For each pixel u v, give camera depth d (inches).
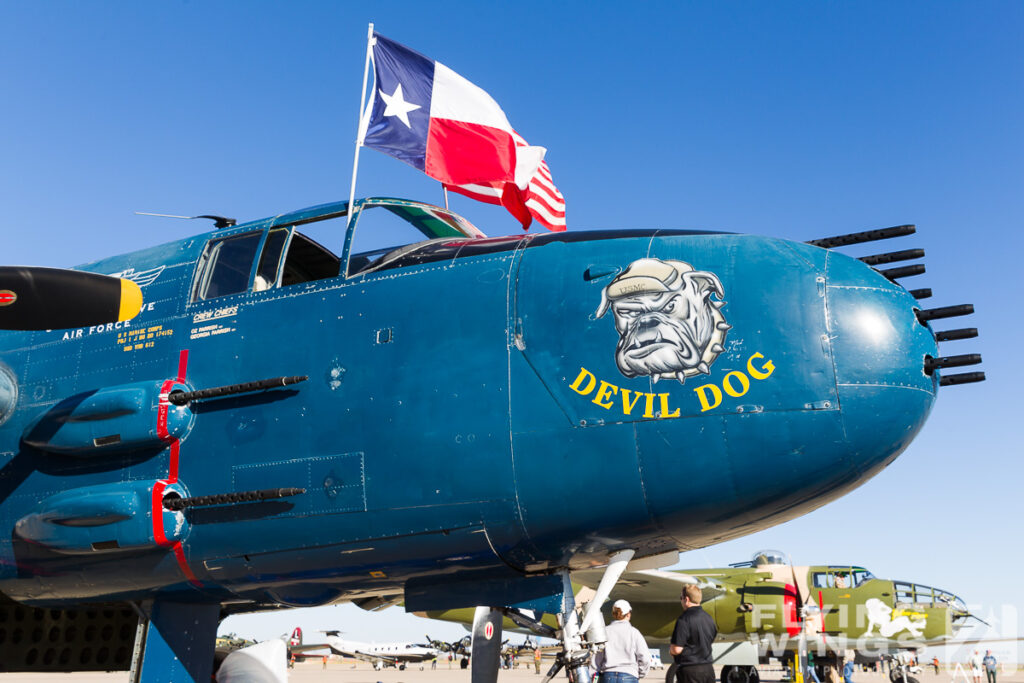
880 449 198.2
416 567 223.8
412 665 2536.9
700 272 209.8
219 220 289.1
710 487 199.5
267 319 246.7
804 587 834.2
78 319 239.8
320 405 229.5
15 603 303.1
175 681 250.4
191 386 246.4
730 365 200.1
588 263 219.8
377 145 348.2
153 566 242.5
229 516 232.7
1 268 230.2
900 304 206.8
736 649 737.0
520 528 209.2
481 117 364.8
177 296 263.6
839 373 196.5
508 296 221.5
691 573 839.7
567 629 214.2
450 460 212.8
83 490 248.5
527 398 209.9
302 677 1470.2
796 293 202.5
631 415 202.4
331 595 244.8
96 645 321.7
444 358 220.7
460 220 288.0
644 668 247.4
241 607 275.3
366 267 246.4
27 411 266.7
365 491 219.3
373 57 355.9
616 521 205.5
